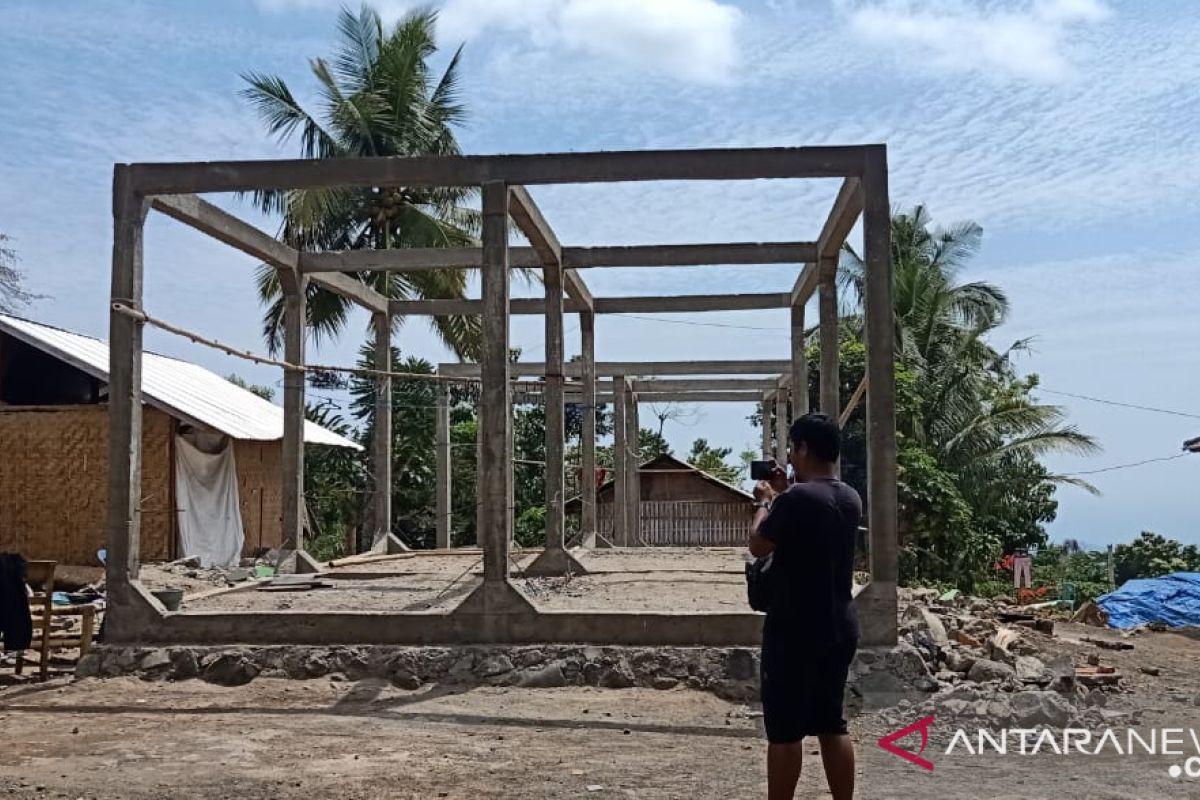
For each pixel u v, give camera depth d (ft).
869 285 32.35
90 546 58.59
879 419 31.60
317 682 30.35
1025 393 93.71
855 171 32.96
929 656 30.53
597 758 22.56
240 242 43.73
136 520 33.01
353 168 34.09
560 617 31.09
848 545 16.11
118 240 33.81
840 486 16.43
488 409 32.55
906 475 74.59
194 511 61.93
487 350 32.91
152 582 45.83
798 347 57.77
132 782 20.44
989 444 88.02
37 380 66.33
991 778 21.21
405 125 79.10
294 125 77.56
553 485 48.29
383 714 26.89
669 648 30.37
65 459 59.21
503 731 25.13
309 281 51.21
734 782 20.59
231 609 35.35
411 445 88.99
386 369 58.95
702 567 50.49
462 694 29.14
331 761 22.13
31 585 31.78
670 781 20.66
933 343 93.04
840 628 15.85
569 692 29.30
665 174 33.47
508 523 32.14
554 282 48.75
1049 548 115.55
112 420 33.14
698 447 148.15
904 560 74.13
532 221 40.98
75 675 31.37
